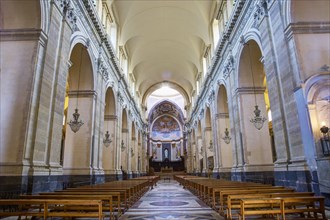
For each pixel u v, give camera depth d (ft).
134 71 95.86
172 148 161.27
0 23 24.44
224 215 19.58
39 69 24.23
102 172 44.55
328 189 19.12
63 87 28.43
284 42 25.32
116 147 58.54
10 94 22.88
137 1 61.41
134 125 96.48
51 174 24.72
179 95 145.79
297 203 16.05
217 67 57.31
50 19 26.12
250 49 39.37
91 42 41.50
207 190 26.89
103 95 48.06
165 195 40.37
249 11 36.04
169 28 75.25
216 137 59.26
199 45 79.30
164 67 106.01
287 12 25.09
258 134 39.86
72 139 39.99
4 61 23.68
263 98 41.22
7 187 20.44
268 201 14.06
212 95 63.82
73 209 17.92
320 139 21.09
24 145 21.65
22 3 24.29
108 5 53.47
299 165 22.39
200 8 61.16
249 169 38.11
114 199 22.34
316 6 24.63
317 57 23.61
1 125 22.12
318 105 21.89
